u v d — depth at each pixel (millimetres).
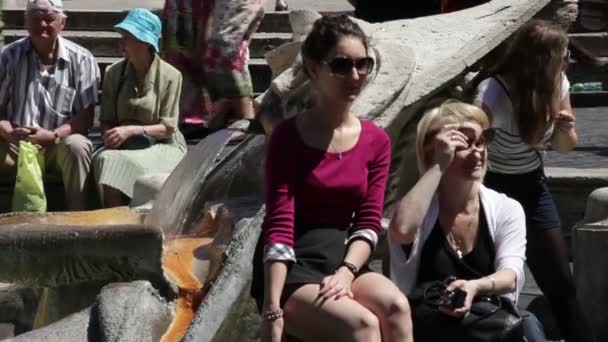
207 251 9539
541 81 9133
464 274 7535
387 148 7508
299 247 7352
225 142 10102
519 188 9445
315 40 7348
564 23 11414
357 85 7320
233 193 10406
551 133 9438
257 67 19562
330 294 7121
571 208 12531
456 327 7387
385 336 7125
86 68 12953
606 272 10398
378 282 7234
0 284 10977
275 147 7352
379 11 13578
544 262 9500
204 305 8516
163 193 10531
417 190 7441
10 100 12852
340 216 7418
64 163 12633
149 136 12719
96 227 9062
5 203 12922
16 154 12789
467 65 10672
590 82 19891
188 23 15648
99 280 9250
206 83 15648
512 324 7371
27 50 12859
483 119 7570
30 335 8242
